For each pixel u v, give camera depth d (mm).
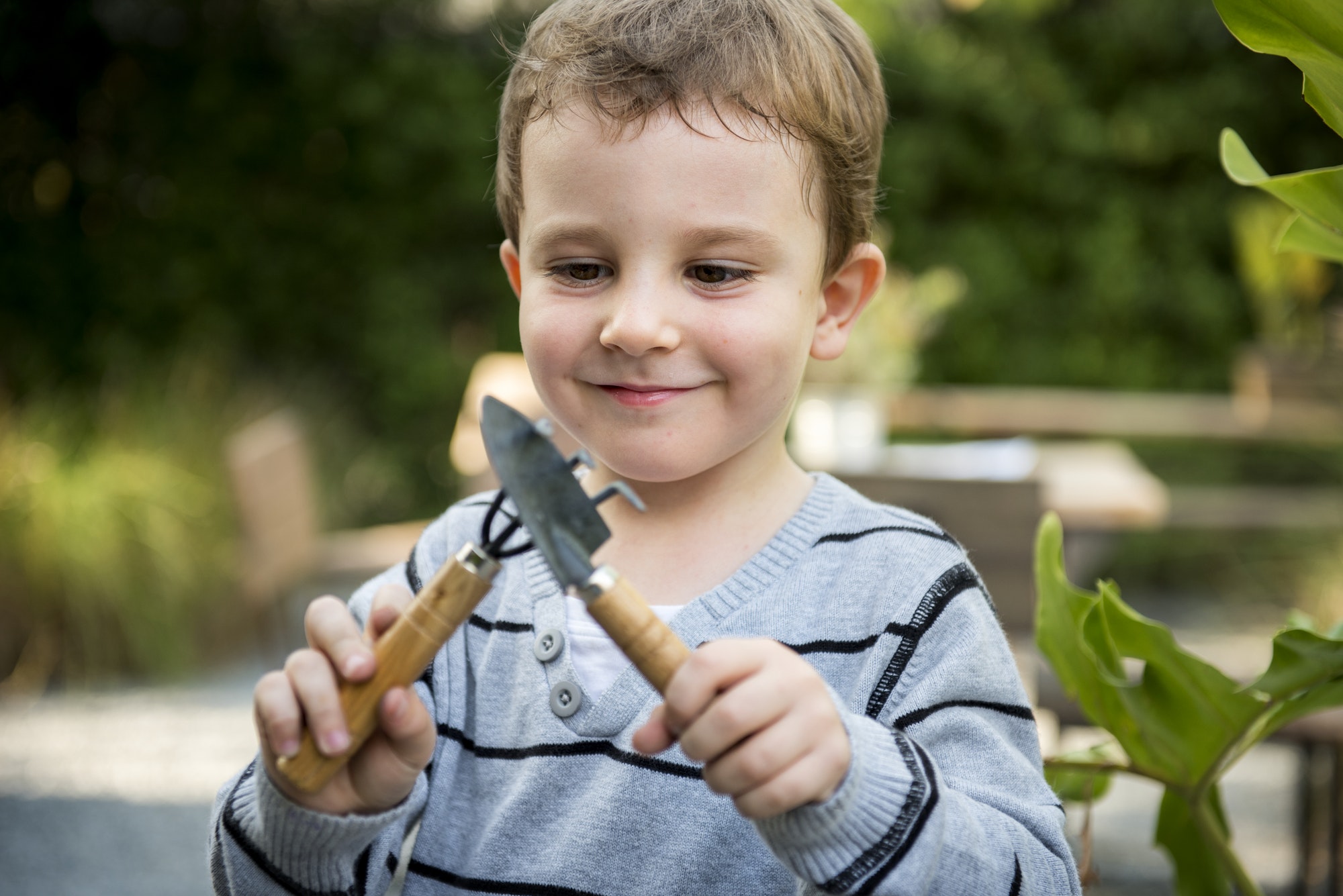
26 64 5648
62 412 4844
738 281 845
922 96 6031
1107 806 3191
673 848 859
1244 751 1055
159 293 5855
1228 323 6105
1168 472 5820
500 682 952
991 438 5379
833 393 4219
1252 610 5125
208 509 4598
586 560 605
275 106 5930
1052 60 6117
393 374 6082
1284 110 6043
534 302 870
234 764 3578
